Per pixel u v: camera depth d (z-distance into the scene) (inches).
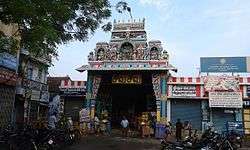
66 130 715.4
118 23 1086.4
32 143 521.3
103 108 1126.4
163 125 960.9
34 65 1052.5
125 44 1062.4
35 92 1075.3
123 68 1029.2
